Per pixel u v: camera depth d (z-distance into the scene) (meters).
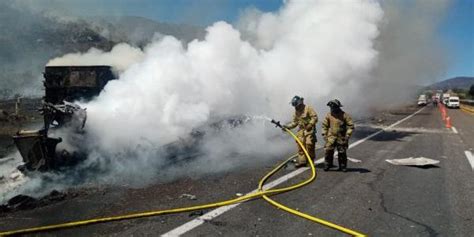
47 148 7.48
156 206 5.89
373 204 6.18
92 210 5.71
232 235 4.80
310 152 8.96
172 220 5.30
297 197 6.50
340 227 5.10
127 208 5.79
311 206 6.03
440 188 7.21
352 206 6.06
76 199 6.25
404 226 5.25
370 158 10.25
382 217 5.59
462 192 6.95
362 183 7.50
